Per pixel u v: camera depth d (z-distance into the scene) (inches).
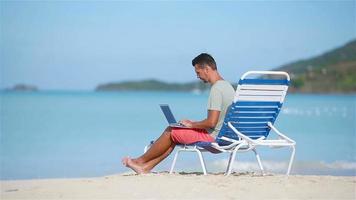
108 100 4379.9
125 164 396.5
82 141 1124.5
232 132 388.2
